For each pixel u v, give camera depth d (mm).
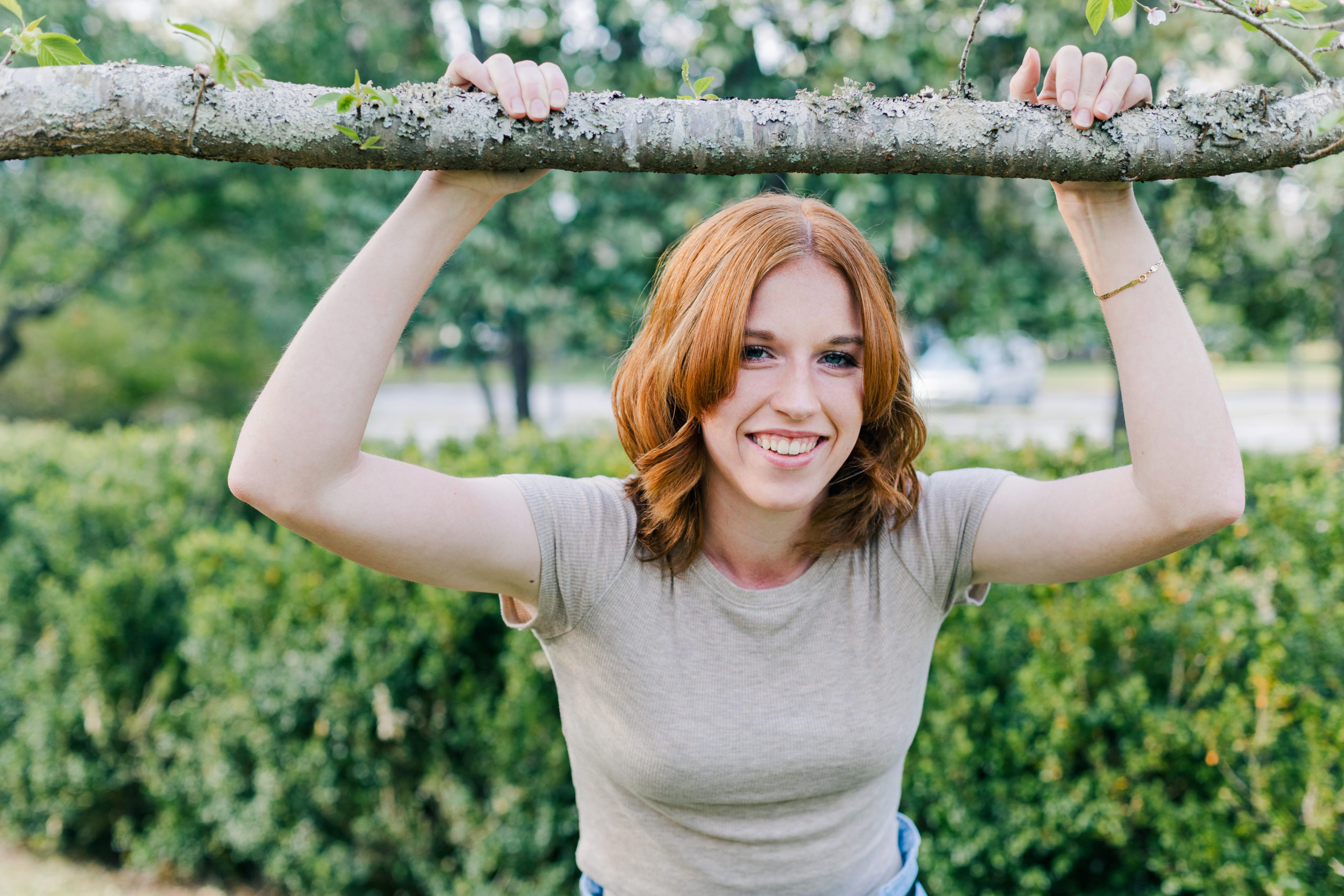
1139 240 1240
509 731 2854
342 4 7453
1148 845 2359
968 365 5641
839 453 1279
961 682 2467
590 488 1368
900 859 1568
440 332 6680
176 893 3498
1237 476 1216
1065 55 1137
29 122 1006
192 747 3443
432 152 1080
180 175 9867
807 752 1322
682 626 1322
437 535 1189
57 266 10992
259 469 1106
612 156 1107
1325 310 6266
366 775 3039
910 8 4773
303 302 10625
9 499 4445
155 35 7715
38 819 3791
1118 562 1298
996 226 5609
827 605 1354
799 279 1220
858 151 1118
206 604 3336
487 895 2855
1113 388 5535
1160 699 2422
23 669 3766
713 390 1225
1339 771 2113
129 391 14148
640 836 1402
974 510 1374
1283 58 4363
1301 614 2342
